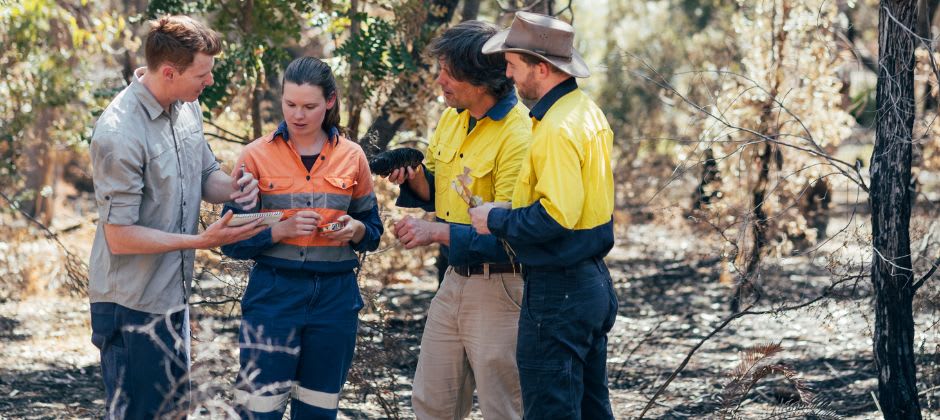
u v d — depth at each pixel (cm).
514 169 404
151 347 383
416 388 439
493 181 411
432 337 434
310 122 387
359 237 404
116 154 363
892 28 457
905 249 465
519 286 416
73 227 997
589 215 374
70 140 939
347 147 404
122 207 366
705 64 1203
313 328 400
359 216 417
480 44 398
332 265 401
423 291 993
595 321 382
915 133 550
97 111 656
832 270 518
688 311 938
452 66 400
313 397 405
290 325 395
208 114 609
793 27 828
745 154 846
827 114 849
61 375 686
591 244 375
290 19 629
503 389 423
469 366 440
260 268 402
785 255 869
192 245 369
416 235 401
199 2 634
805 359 722
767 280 795
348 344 409
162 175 378
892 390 472
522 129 407
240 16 626
